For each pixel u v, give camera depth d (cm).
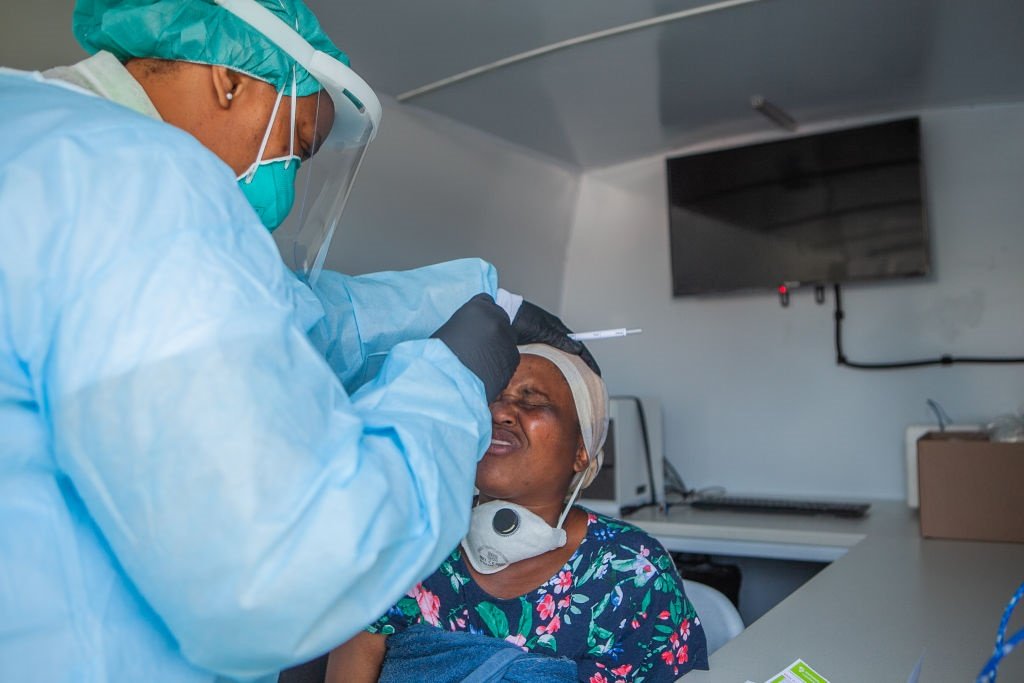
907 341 284
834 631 144
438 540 75
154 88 89
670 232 305
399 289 124
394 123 239
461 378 85
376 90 231
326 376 74
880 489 286
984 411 274
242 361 67
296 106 94
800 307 298
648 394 320
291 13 95
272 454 66
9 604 69
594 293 330
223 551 65
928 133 282
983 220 276
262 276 73
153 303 66
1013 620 150
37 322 68
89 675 71
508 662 115
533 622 125
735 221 295
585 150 303
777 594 297
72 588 71
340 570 66
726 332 308
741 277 295
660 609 124
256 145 93
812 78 248
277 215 99
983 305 275
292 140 95
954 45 225
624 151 308
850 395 291
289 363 71
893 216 274
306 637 68
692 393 313
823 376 295
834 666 127
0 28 144
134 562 67
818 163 284
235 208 74
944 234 280
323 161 111
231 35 88
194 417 65
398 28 200
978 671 125
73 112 73
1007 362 271
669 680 124
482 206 281
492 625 126
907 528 238
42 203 68
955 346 278
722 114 277
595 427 132
